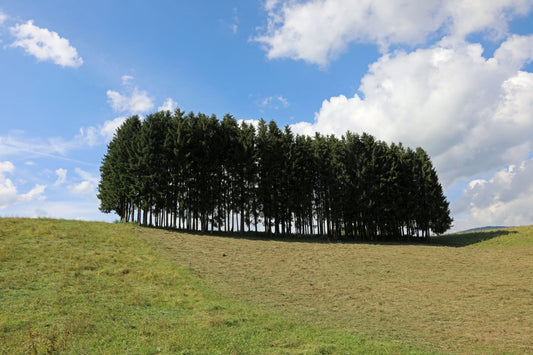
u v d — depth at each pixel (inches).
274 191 2085.4
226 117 2261.3
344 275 1036.5
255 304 689.6
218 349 433.4
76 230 1250.6
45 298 589.9
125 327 498.0
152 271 871.7
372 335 525.7
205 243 1471.5
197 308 626.5
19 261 793.6
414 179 2367.1
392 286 908.0
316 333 520.4
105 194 2006.6
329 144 2477.9
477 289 869.2
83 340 437.7
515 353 467.8
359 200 2169.0
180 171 1900.8
